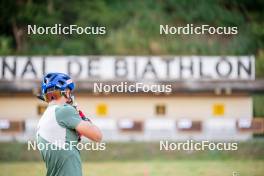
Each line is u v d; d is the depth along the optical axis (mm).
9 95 60406
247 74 62344
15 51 73875
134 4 81688
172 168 45344
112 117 60156
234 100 61500
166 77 61281
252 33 75188
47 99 17031
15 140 56125
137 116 60781
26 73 61469
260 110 60469
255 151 52875
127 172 43562
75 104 17172
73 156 16359
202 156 52969
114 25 79500
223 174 42344
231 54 72875
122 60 60969
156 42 74750
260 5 78688
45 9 78312
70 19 79125
